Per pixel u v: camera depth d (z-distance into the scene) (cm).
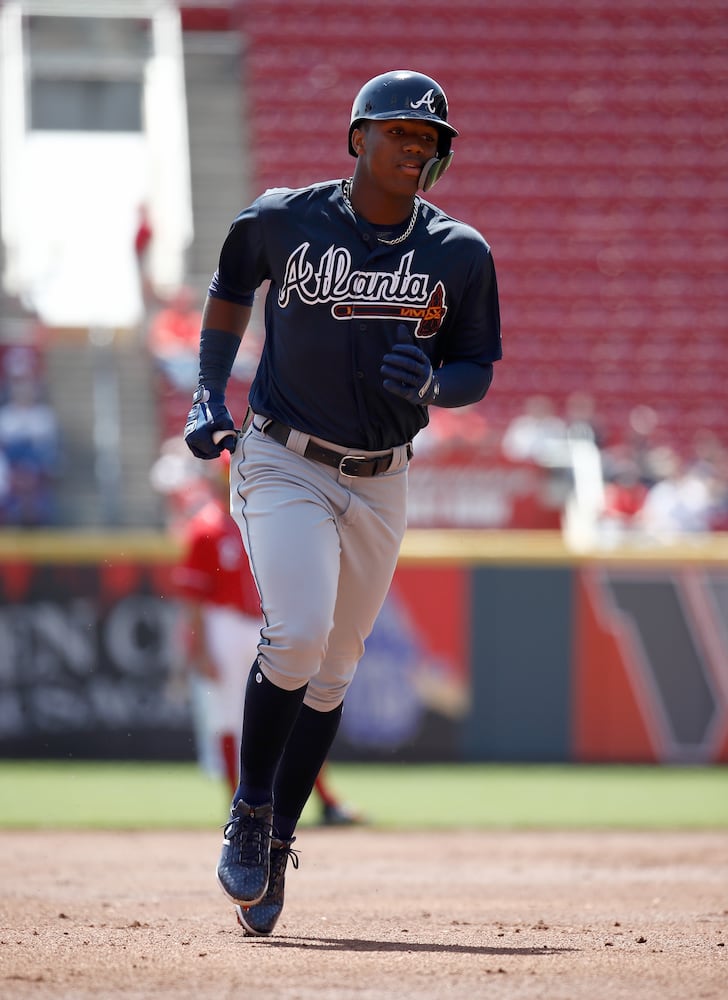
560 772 3750
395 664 3862
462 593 3884
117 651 3766
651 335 5981
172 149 6638
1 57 7219
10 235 6144
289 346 1230
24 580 3756
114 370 5391
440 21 6856
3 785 3381
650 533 4656
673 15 6850
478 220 6288
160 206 6388
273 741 1232
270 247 1229
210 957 1127
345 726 3850
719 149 6512
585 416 5275
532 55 6756
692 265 6181
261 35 6862
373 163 1186
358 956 1136
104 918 1430
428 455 4891
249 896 1225
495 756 3881
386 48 6800
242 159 6669
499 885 1897
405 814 2964
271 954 1147
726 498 4850
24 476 4772
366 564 1281
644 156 6475
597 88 6656
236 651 2500
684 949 1192
